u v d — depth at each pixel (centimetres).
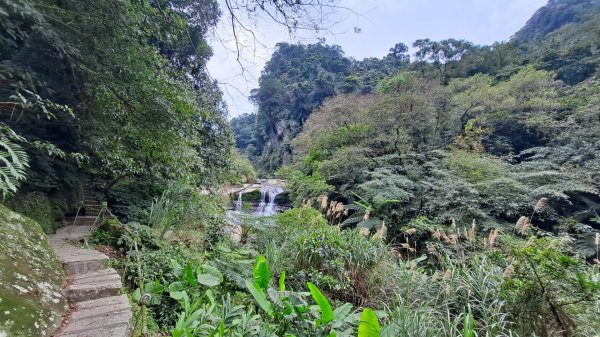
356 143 1084
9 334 128
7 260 172
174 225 396
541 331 235
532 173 773
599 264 294
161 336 202
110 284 220
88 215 449
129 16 322
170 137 407
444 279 295
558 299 236
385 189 792
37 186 360
